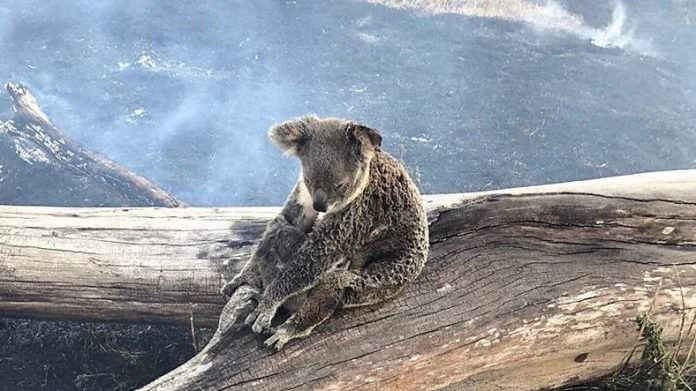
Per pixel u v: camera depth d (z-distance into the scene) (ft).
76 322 15.81
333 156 10.53
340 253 11.05
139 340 16.11
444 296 12.54
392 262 11.43
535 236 14.15
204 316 14.97
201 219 15.28
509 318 12.78
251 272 11.84
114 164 21.97
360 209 11.08
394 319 11.91
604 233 14.56
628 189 15.03
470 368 12.65
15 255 14.52
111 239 14.84
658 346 13.64
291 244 11.50
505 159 27.40
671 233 14.93
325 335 11.40
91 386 15.29
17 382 15.20
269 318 10.89
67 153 21.94
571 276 13.74
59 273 14.57
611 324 13.75
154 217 15.30
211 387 10.71
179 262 14.62
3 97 27.14
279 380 10.92
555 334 13.26
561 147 28.76
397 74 33.27
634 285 14.08
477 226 13.75
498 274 13.29
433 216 13.50
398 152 26.96
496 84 33.53
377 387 11.55
